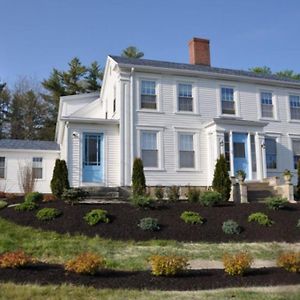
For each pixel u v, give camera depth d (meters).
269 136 23.30
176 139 21.28
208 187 19.56
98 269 8.98
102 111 26.81
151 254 10.88
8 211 14.18
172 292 7.68
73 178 19.72
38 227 12.84
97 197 18.44
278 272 9.20
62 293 7.35
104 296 7.26
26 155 26.28
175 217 13.88
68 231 12.54
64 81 46.38
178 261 8.86
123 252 11.08
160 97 21.38
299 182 20.17
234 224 13.27
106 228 12.76
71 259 9.45
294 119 24.22
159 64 22.31
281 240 13.01
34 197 15.59
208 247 11.89
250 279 8.62
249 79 23.19
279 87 24.19
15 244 11.35
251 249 11.85
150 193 18.12
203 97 22.23
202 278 8.64
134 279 8.47
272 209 15.25
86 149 20.30
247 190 19.03
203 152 21.64
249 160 21.38
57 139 30.11
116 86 21.70
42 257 10.51
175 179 20.88
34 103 47.22
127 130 20.52
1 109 46.91
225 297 7.26
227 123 21.16
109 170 20.33
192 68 22.91
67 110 28.83
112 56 22.89
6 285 7.73
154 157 20.81
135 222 13.24
